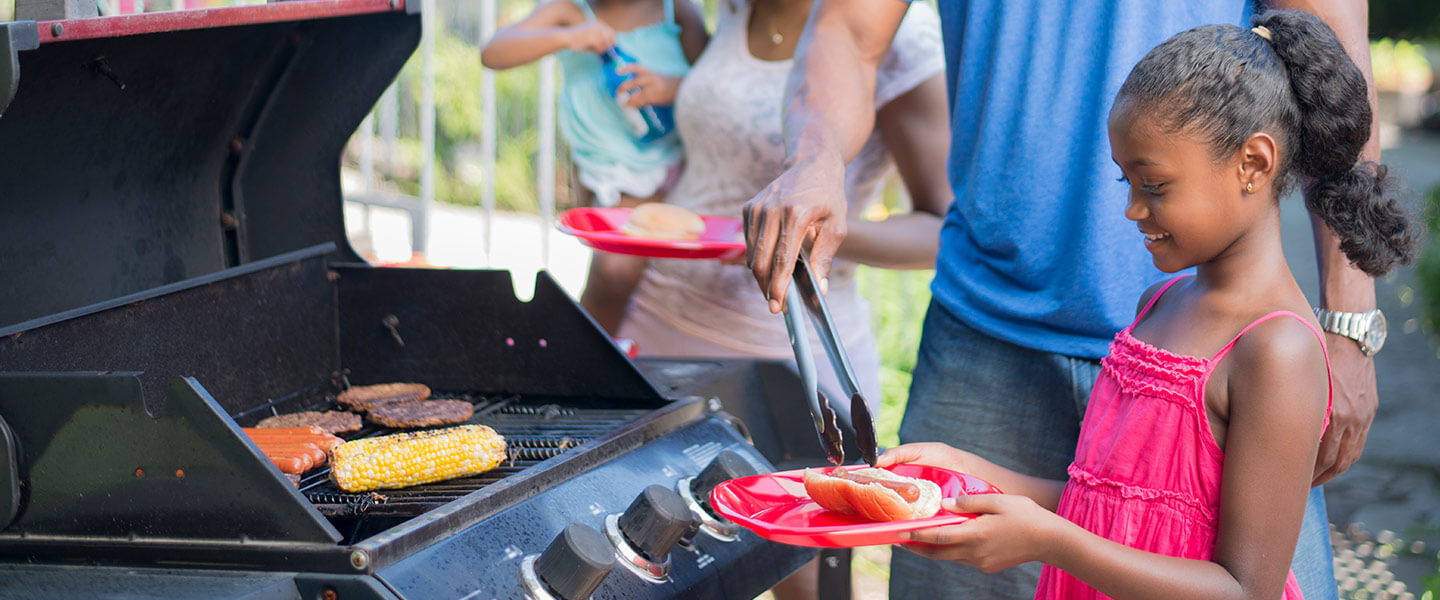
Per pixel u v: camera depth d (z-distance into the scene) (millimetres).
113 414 1138
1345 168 1318
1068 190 1690
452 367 1935
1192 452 1296
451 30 6039
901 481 1222
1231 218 1250
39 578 1131
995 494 1191
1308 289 8117
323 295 1938
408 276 1919
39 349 1340
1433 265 7414
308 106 1889
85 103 1441
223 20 1414
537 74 6297
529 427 1684
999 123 1729
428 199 4383
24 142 1393
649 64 3057
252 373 1768
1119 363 1395
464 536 1216
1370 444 5086
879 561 3600
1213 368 1272
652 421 1621
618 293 2926
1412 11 15688
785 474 1366
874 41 1862
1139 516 1335
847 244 2451
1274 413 1216
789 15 2578
